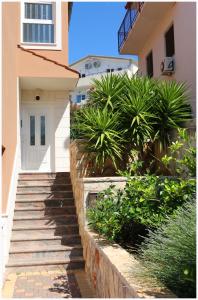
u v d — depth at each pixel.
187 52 10.46
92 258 6.21
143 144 8.90
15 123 9.84
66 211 8.95
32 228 8.22
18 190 9.65
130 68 38.72
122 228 6.17
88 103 9.76
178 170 6.67
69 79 11.27
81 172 8.77
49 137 12.55
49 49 11.96
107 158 8.85
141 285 3.67
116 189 7.11
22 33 11.94
